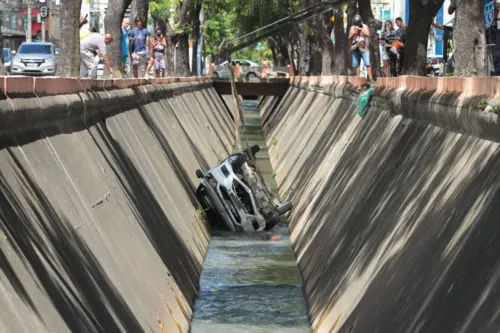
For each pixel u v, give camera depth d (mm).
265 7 59688
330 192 20312
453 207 9625
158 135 22969
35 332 7215
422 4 27266
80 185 11625
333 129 26172
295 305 16641
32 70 47719
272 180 35500
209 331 14914
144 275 12578
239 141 33062
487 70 18469
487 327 6910
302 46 74375
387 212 13055
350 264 13688
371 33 36969
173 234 17391
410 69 27734
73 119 13227
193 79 44062
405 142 14648
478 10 16734
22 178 9250
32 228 8688
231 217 24578
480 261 7828
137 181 16344
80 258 9727
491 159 9250
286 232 24594
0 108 9023
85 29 25797
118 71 30328
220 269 19844
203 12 79688
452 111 11250
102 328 9023
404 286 9773
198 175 25500
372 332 10023
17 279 7551
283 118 49219
